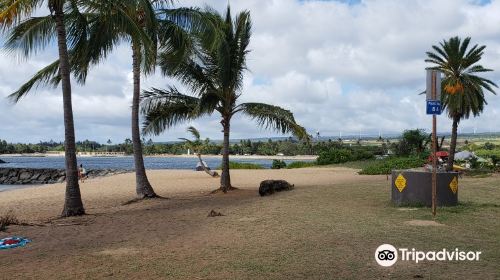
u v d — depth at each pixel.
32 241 9.84
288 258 7.23
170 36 17.92
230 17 20.61
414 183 12.49
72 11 15.60
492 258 6.98
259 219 11.23
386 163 34.59
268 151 169.50
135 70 19.17
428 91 10.75
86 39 16.11
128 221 12.56
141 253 7.99
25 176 62.38
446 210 11.64
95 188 27.52
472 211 11.45
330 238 8.60
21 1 13.68
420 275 6.16
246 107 21.12
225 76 19.64
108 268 6.99
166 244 8.73
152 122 20.77
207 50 19.75
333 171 38.91
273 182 18.64
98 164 130.50
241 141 177.12
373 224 9.93
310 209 12.60
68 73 15.29
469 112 35.06
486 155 45.28
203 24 17.58
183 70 20.33
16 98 17.53
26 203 20.48
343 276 6.22
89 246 8.88
